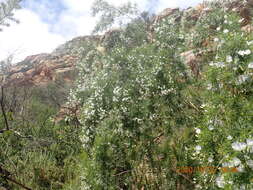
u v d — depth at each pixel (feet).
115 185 12.29
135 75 15.72
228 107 9.75
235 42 10.75
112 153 12.55
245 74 10.16
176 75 15.58
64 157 19.81
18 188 15.07
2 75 20.81
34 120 27.35
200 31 18.94
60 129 24.23
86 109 15.40
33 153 18.95
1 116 22.08
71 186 15.19
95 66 22.67
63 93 36.45
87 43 27.58
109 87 15.60
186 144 12.92
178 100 15.20
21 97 32.83
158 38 17.43
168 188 11.98
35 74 51.90
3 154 17.61
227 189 7.06
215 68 10.95
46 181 16.58
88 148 14.82
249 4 23.82
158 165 12.87
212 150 9.62
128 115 14.17
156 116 14.55
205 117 10.87
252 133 7.72
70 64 48.44
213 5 21.42
